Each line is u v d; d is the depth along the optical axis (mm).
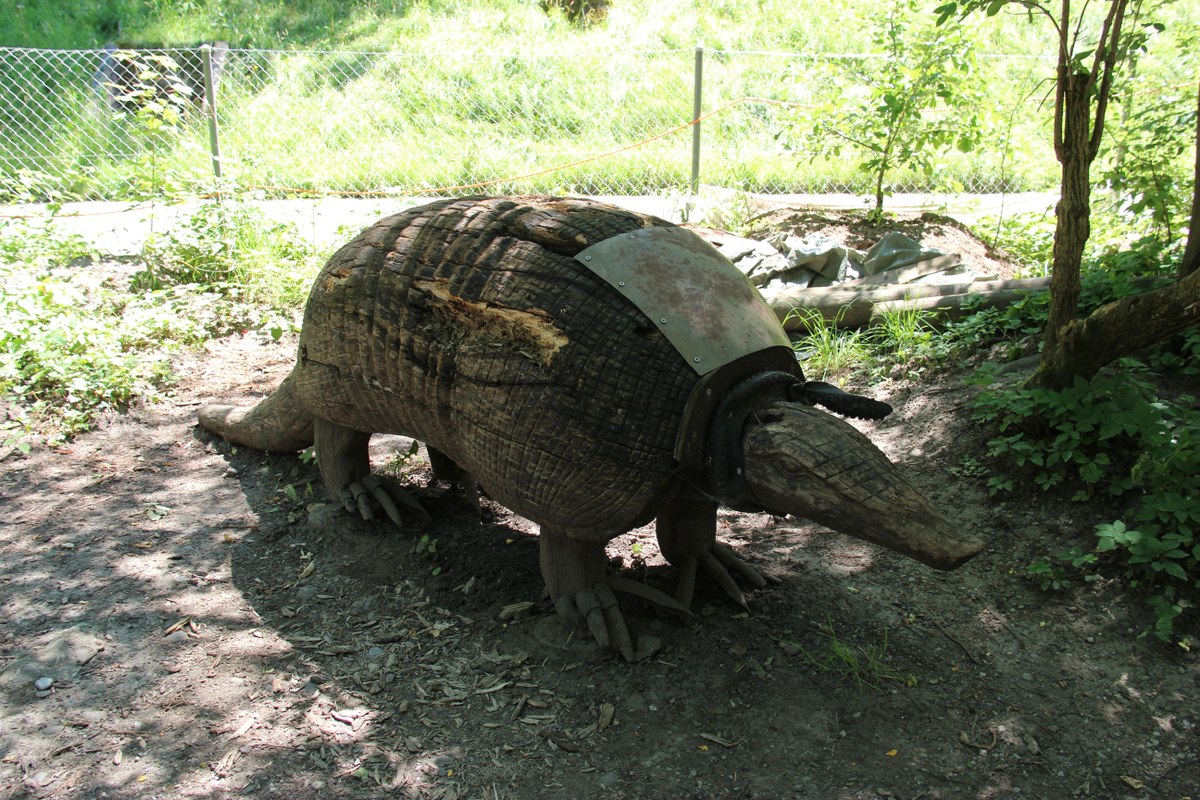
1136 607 3459
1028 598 3611
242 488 4695
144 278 7070
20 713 3191
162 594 3850
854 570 3869
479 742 3055
